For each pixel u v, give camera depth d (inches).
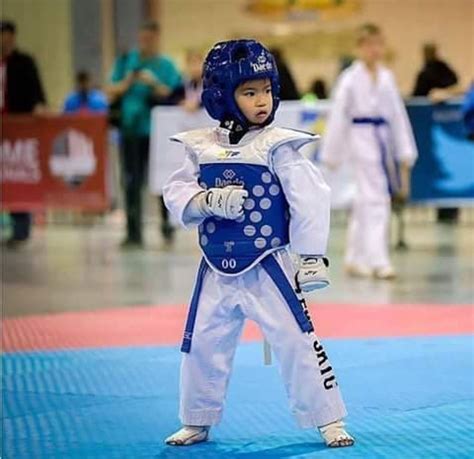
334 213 718.5
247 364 247.8
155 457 170.6
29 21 826.2
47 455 173.6
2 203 545.6
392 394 215.0
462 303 344.8
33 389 225.9
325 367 171.0
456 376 233.0
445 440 177.3
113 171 714.2
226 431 186.4
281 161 168.6
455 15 888.9
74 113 538.9
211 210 167.5
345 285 390.3
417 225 666.2
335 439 172.7
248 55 169.0
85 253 514.0
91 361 257.4
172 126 516.7
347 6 896.9
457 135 510.3
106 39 824.9
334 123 409.7
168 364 251.9
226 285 171.2
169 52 898.1
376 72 408.5
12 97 537.6
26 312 339.3
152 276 424.5
